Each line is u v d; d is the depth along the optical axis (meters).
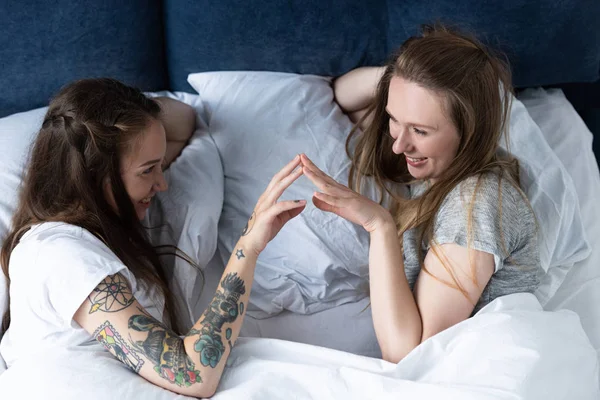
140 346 1.10
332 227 1.46
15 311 1.19
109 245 1.23
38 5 1.63
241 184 1.54
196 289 1.45
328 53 1.76
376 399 1.08
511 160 1.33
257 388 1.10
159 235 1.44
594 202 1.61
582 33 1.74
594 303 1.42
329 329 1.43
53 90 1.73
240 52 1.76
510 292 1.26
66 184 1.25
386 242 1.23
